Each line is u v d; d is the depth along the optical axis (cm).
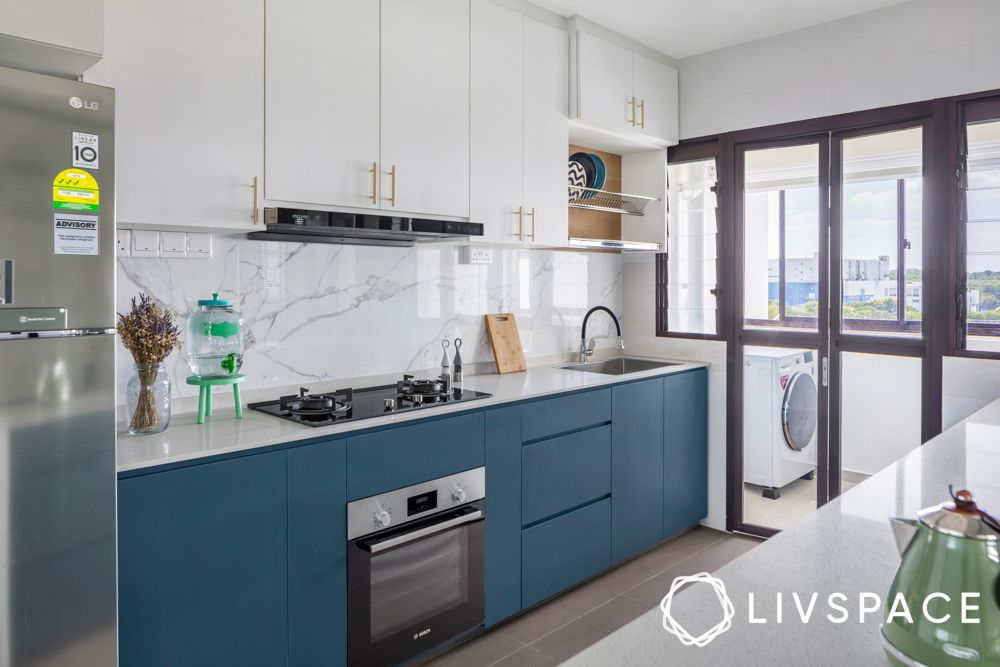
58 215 144
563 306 382
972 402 300
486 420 258
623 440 325
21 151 139
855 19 326
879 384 331
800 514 359
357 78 242
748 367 373
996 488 150
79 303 147
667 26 338
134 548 171
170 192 199
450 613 246
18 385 140
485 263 331
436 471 241
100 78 185
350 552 216
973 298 301
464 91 279
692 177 391
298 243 264
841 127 333
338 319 278
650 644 83
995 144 293
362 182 244
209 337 222
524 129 305
